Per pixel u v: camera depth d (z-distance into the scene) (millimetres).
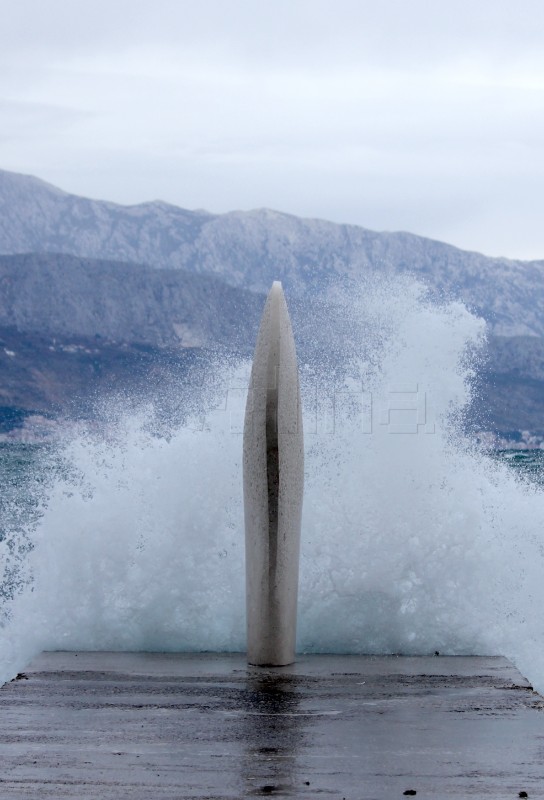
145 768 3844
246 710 4883
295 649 6559
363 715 4785
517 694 5312
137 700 5129
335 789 3580
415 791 3555
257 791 3549
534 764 3922
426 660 6523
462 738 4340
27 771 3797
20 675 5875
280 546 6059
